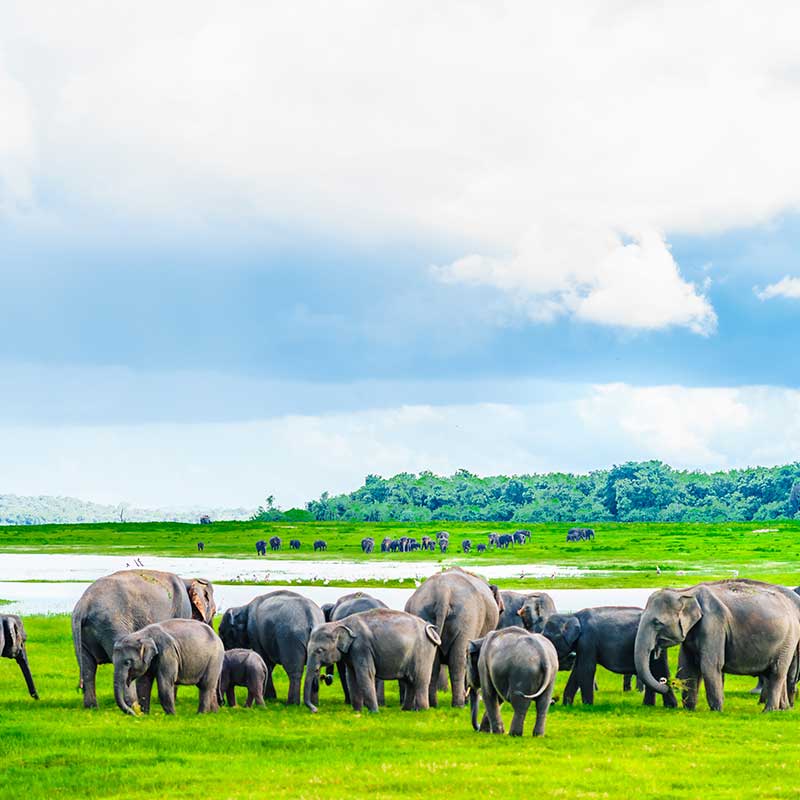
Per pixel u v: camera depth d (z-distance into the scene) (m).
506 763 30.91
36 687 47.03
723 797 27.06
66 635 66.94
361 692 40.44
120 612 42.06
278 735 35.28
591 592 100.88
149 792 27.83
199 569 154.50
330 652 40.19
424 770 29.64
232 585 118.12
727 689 47.78
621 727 36.62
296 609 44.22
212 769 30.20
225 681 42.50
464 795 27.00
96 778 29.28
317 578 120.56
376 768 30.06
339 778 28.86
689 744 33.72
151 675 40.09
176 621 40.09
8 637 42.62
